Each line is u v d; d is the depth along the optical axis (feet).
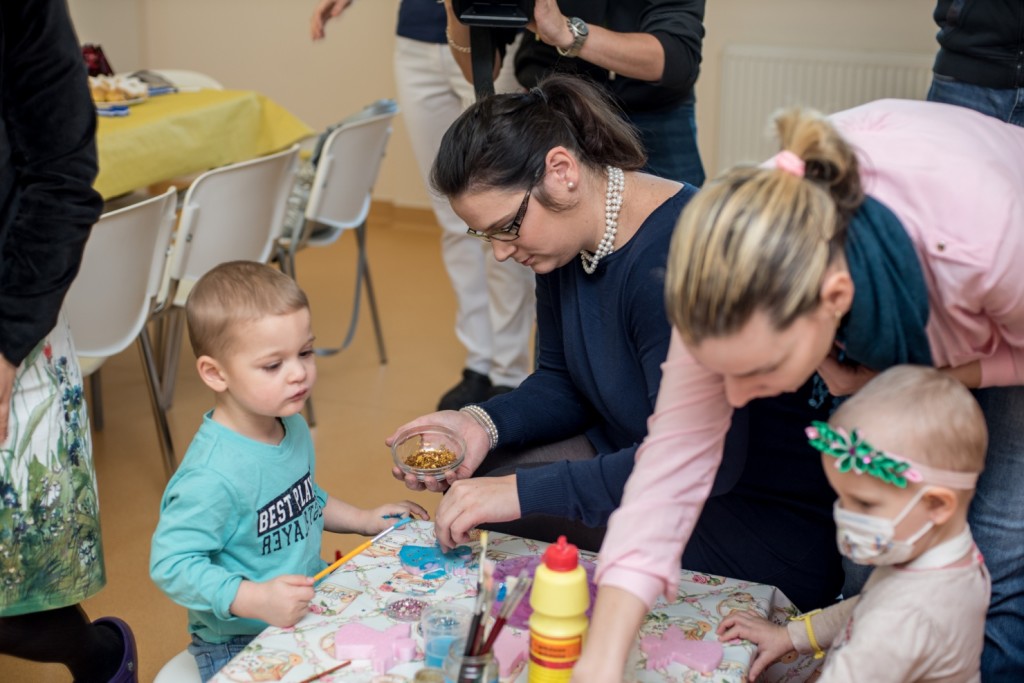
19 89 5.22
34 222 5.28
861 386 4.41
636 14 7.91
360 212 11.84
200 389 12.01
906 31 14.34
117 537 8.99
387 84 17.72
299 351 5.28
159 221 8.48
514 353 11.13
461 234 11.08
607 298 5.41
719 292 3.53
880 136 4.29
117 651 6.22
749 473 5.67
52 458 5.62
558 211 5.11
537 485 5.23
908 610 4.16
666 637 4.64
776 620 5.11
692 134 8.50
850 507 4.13
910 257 3.93
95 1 17.84
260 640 4.61
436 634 4.44
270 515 5.41
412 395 11.86
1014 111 6.78
